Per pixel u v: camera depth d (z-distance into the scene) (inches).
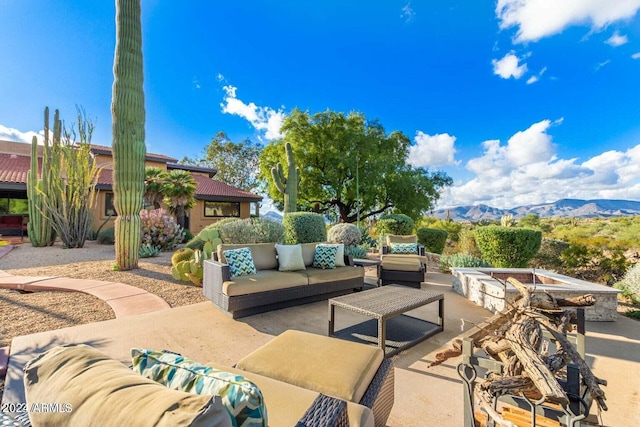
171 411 26.7
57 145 358.9
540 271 207.2
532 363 52.1
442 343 125.3
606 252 260.7
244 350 115.2
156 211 376.5
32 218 381.7
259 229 299.3
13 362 99.0
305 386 60.7
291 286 163.5
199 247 314.2
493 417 52.0
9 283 198.5
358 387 59.9
